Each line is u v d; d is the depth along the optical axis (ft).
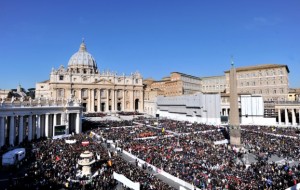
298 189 88.79
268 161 128.57
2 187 87.25
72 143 153.38
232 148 151.53
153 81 566.36
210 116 305.73
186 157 126.31
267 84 360.07
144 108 465.88
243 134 195.93
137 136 188.44
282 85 345.92
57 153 123.85
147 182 91.25
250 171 106.42
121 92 449.06
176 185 98.12
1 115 150.41
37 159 114.11
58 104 208.33
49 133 202.69
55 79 395.55
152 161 120.78
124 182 88.74
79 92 411.34
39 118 185.78
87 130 225.56
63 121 206.90
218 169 108.99
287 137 187.62
